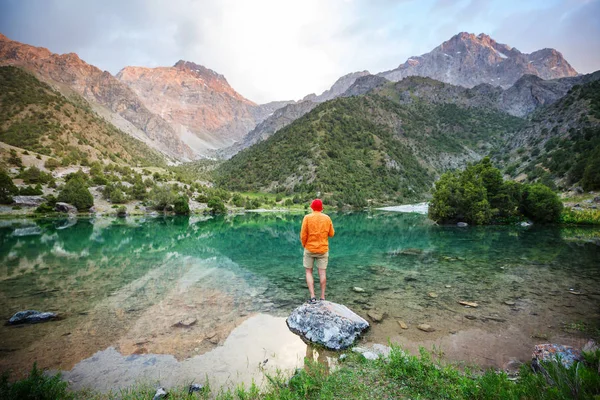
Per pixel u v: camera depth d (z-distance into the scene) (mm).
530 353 6770
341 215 83438
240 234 41031
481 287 12406
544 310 9570
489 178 45156
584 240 27156
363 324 8156
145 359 6758
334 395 4875
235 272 16109
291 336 7965
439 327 8367
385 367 5770
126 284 13523
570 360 5141
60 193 72500
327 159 163125
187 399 5086
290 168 164750
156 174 122750
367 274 15094
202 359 6746
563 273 14727
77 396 5309
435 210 46656
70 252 23688
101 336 7961
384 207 119375
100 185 98500
